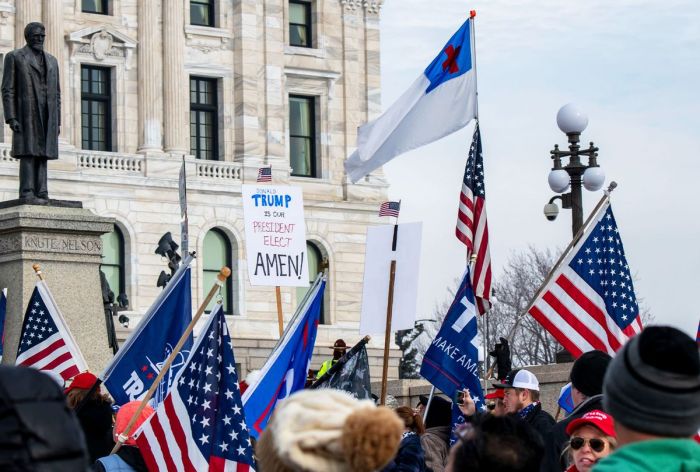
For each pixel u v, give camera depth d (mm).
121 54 86500
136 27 86938
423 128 29359
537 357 108438
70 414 7207
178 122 87250
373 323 22797
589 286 23469
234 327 88000
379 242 22859
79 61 85000
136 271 85375
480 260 27000
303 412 8125
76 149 84125
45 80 32656
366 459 7828
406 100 29453
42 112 32562
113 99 86125
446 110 29125
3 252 32031
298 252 27703
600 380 15867
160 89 87250
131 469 17172
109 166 85062
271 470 8352
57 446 7078
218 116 89688
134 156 85812
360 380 20469
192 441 17906
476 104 28844
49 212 31891
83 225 32062
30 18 83438
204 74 89000
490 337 109188
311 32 93000
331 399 8195
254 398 20812
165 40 87500
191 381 18125
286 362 21094
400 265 22719
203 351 18234
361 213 93312
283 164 90500
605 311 23406
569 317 23469
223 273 18344
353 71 93812
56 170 83188
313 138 92938
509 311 110062
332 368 20438
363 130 29719
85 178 84000
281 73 91125
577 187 38344
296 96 92625
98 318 32094
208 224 87812
